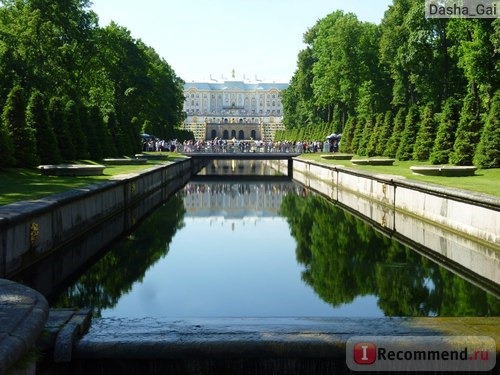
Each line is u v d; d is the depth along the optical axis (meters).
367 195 36.66
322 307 14.16
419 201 26.53
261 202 39.34
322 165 52.66
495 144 34.78
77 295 15.29
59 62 53.78
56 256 18.94
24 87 48.09
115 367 8.55
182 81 120.19
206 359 8.55
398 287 15.97
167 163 53.12
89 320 9.47
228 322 9.51
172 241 23.75
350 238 24.27
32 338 6.64
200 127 180.00
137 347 8.50
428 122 46.97
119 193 29.38
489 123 35.19
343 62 71.56
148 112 85.06
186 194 45.31
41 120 36.50
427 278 16.88
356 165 46.66
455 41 52.19
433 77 54.41
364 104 69.25
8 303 7.54
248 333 8.83
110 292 15.63
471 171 32.53
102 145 50.56
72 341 8.45
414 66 54.44
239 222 29.75
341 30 71.88
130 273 17.89
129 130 63.75
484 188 23.89
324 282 16.64
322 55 81.00
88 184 26.27
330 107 93.06
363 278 17.00
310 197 42.78
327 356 8.47
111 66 68.50
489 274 17.44
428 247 21.94
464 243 21.27
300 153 77.75
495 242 18.61
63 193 21.20
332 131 84.75
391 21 59.69
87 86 66.12
